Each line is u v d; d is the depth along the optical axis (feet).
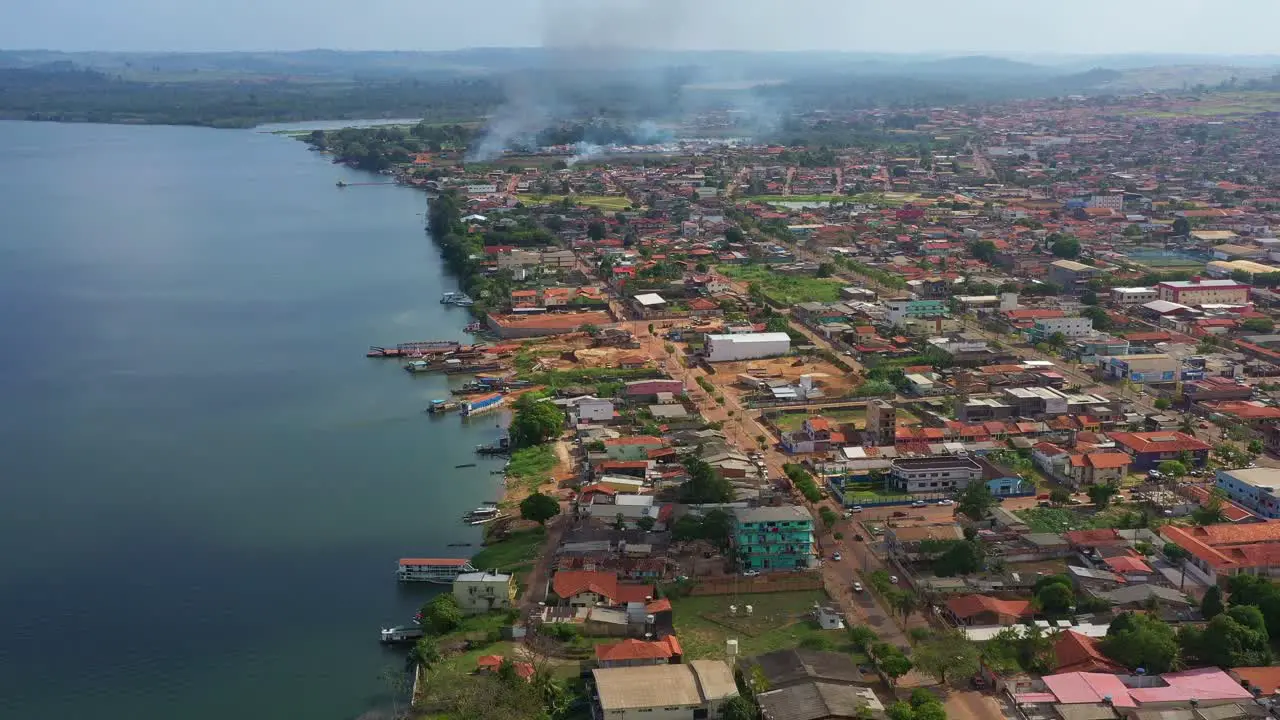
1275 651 592.19
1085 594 648.38
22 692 597.52
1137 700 531.50
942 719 508.53
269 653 629.92
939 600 648.38
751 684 543.80
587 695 555.69
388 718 559.38
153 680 606.96
